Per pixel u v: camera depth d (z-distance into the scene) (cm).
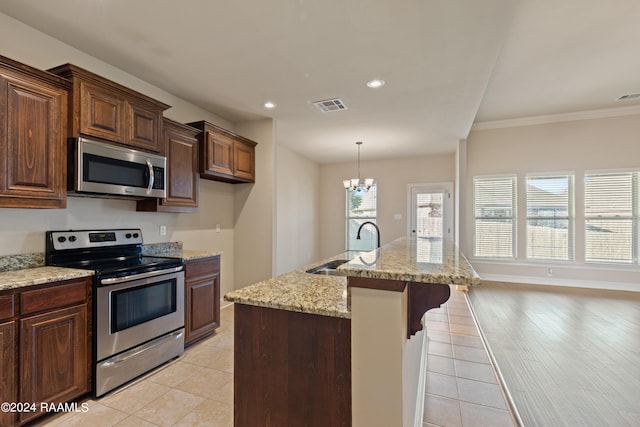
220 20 216
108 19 216
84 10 206
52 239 231
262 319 132
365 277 108
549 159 554
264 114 401
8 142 187
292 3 199
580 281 539
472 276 96
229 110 385
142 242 300
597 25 287
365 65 278
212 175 355
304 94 340
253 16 212
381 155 653
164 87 322
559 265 550
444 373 250
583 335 329
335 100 356
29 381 178
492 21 217
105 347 212
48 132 206
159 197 281
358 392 112
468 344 307
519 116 552
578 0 253
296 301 129
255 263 420
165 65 279
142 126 263
